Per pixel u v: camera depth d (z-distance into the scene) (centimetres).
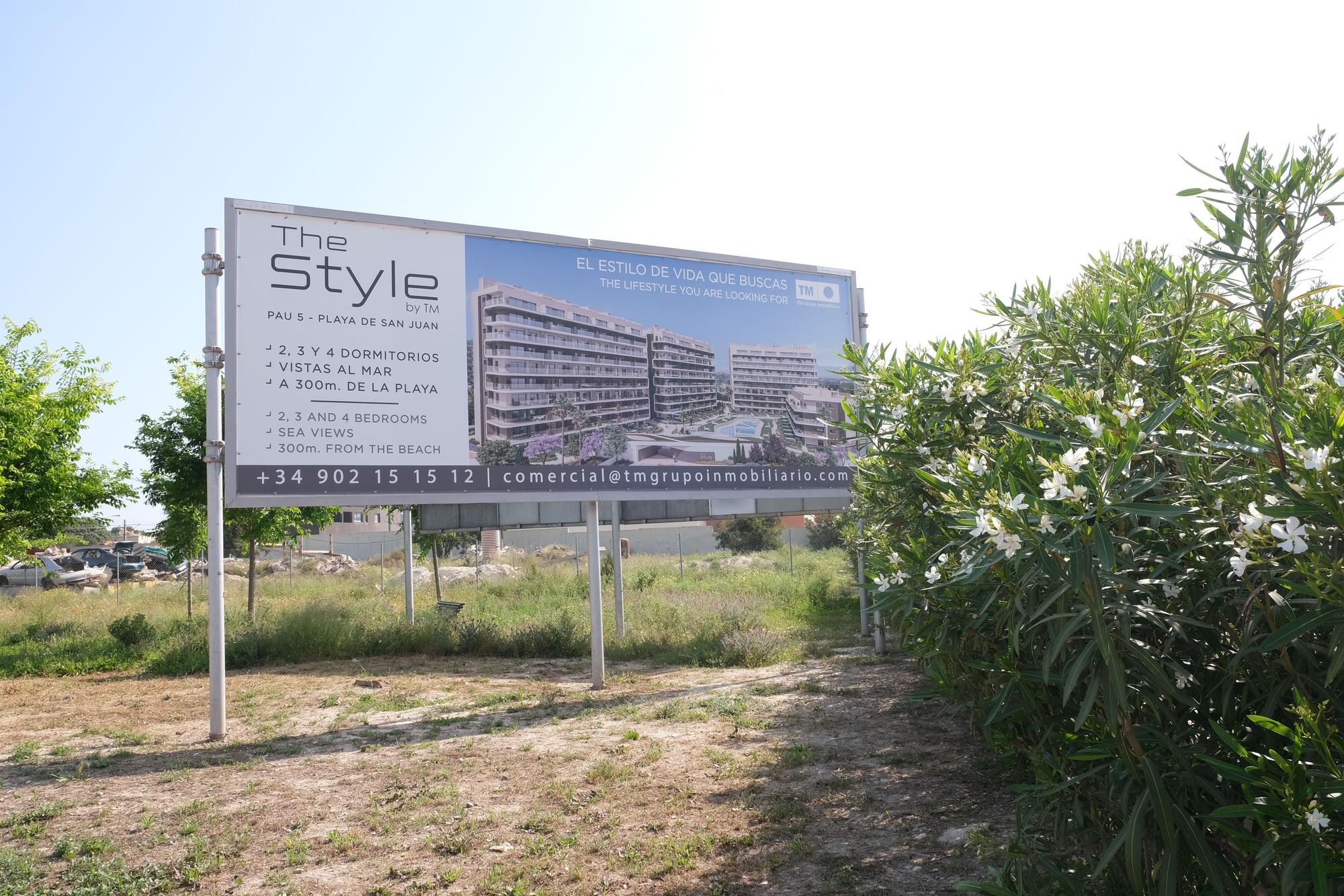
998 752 594
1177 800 327
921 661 498
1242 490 307
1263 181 341
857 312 1311
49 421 1462
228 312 916
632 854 519
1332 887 253
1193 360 421
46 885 501
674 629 1452
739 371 1212
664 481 1140
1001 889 347
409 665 1297
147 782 705
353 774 713
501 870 504
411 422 993
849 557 1430
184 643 1388
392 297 995
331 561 3653
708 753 731
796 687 1012
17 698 1088
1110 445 307
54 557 3606
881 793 614
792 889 468
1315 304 392
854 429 540
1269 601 312
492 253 1058
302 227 956
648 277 1163
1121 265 525
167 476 1625
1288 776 252
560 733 829
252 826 593
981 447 387
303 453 936
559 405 1082
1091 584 304
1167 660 334
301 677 1202
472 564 3494
